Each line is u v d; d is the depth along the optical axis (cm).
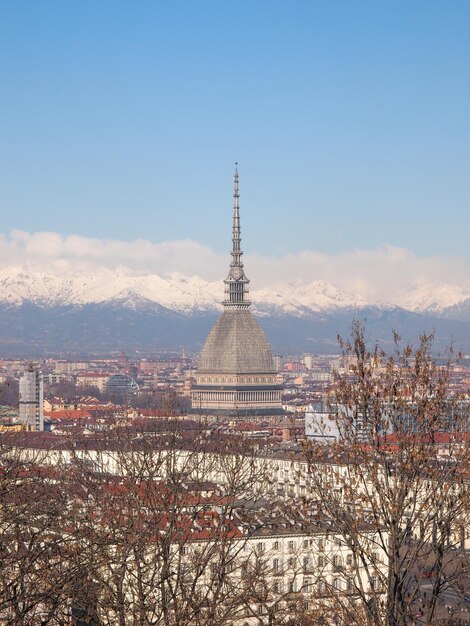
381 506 13812
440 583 13938
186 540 16412
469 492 13650
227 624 15662
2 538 12262
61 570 12950
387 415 13950
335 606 14375
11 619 11962
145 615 14088
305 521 14925
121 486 18738
